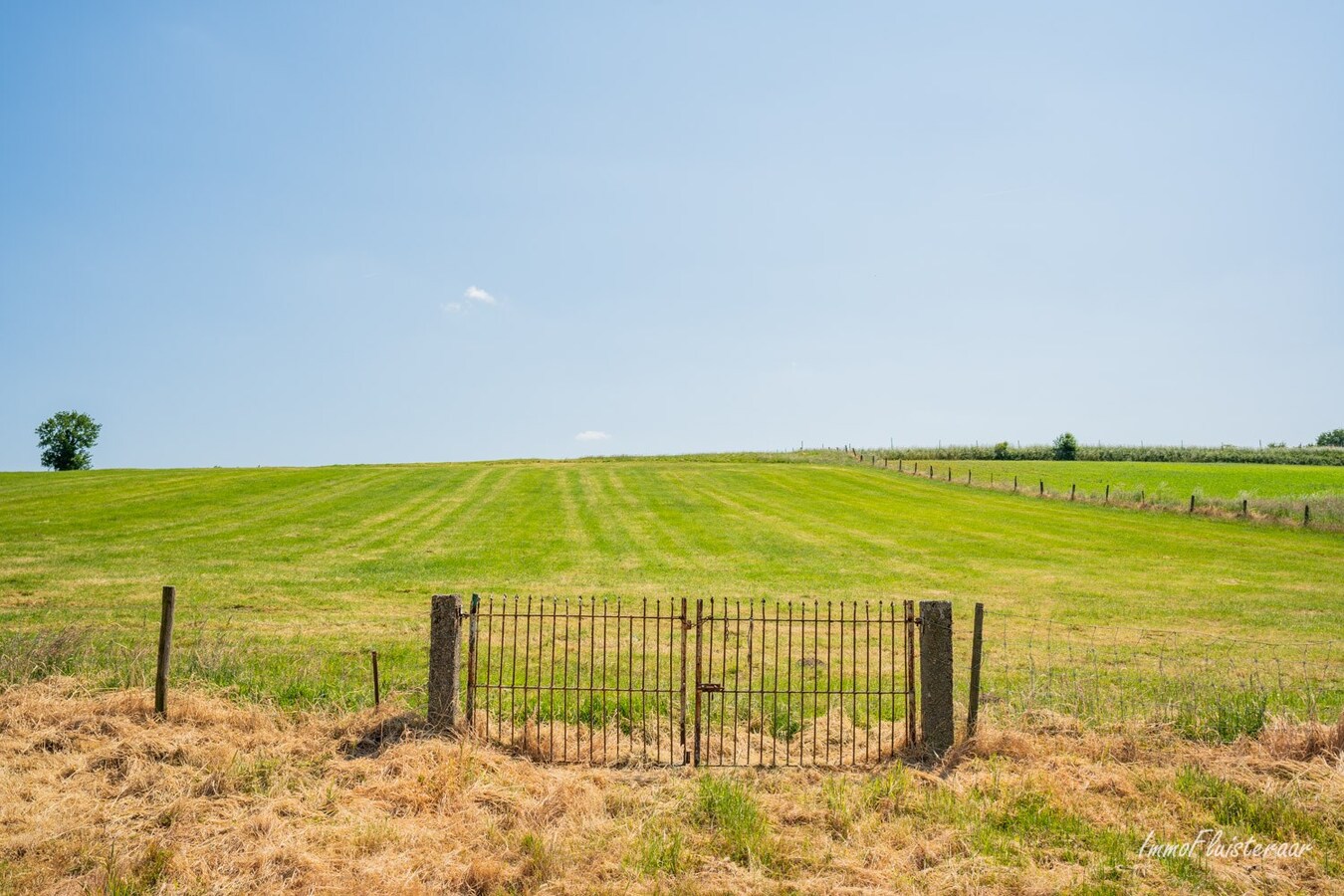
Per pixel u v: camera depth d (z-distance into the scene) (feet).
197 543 93.20
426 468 201.16
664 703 36.45
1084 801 26.04
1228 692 39.70
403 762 27.86
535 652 47.62
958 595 70.95
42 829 22.84
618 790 26.48
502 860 22.33
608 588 70.59
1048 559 93.20
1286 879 21.72
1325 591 75.31
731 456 256.73
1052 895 20.95
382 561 83.61
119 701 31.35
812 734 33.19
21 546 88.02
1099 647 53.31
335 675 40.73
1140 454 281.54
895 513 133.08
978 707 32.48
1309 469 231.30
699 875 21.79
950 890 21.18
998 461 268.21
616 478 178.81
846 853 23.02
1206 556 96.68
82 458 293.84
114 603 60.54
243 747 29.17
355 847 22.65
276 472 182.60
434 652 30.81
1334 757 29.09
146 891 20.24
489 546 95.66
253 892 20.51
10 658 35.76
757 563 86.07
